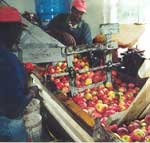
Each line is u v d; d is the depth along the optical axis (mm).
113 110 2576
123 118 2215
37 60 2635
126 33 4379
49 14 4875
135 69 3271
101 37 3225
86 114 1862
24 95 2023
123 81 3271
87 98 2818
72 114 1915
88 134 1692
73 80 2758
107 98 2873
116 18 5191
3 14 1961
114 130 2152
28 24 3178
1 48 1919
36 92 2268
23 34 2734
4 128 1944
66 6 4973
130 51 3641
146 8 5043
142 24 4629
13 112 1950
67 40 3467
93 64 3309
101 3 5246
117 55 3461
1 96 1898
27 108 2160
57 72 2908
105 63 3150
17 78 1922
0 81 1886
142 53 3617
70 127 1814
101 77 3156
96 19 5402
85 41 3941
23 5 5172
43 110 2193
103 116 2467
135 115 2307
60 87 2764
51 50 2654
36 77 2494
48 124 2143
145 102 2205
